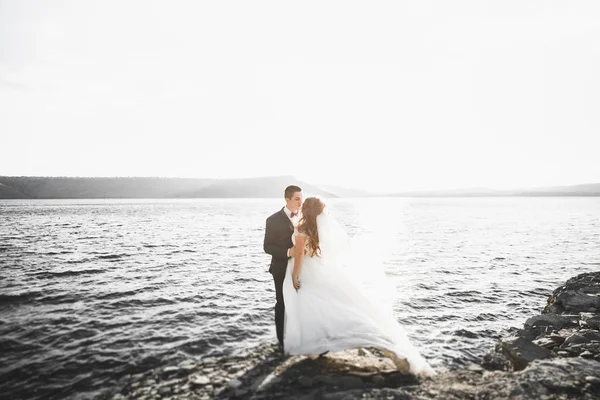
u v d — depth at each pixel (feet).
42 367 15.87
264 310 24.90
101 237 69.31
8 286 30.81
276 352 16.94
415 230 89.86
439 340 19.99
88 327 21.16
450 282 34.06
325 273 15.44
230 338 19.44
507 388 11.75
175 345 18.40
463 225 106.22
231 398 12.59
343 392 12.12
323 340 13.94
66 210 215.51
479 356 17.92
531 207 278.26
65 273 36.35
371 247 57.41
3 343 18.63
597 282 26.45
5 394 13.69
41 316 23.17
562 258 48.47
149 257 46.85
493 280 35.35
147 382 14.37
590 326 19.10
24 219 124.98
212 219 132.87
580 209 232.12
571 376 12.29
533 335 19.66
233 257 47.47
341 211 220.43
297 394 12.46
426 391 12.19
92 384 14.34
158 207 276.00
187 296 28.40
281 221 15.97
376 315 15.01
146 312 24.23
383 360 15.16
